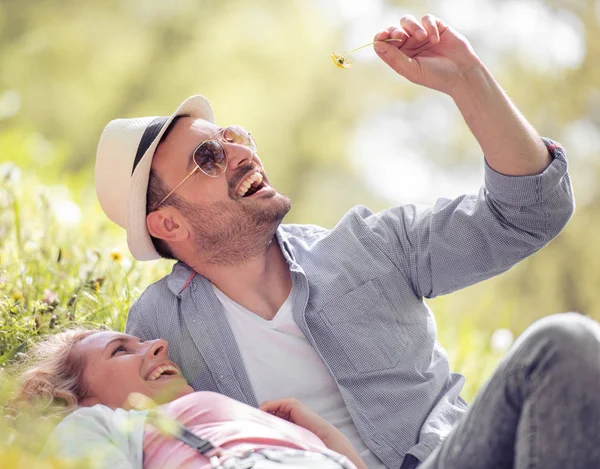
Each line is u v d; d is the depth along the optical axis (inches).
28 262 174.1
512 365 96.3
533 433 93.0
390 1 594.6
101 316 156.6
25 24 554.6
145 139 135.9
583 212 534.0
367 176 621.6
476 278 128.8
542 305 506.0
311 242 137.5
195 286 132.9
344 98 566.3
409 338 128.7
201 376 129.8
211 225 131.6
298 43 561.0
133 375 119.5
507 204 122.1
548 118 567.2
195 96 135.9
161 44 559.8
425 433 121.6
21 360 129.4
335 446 114.7
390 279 129.7
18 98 342.0
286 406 117.1
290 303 128.9
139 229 136.4
